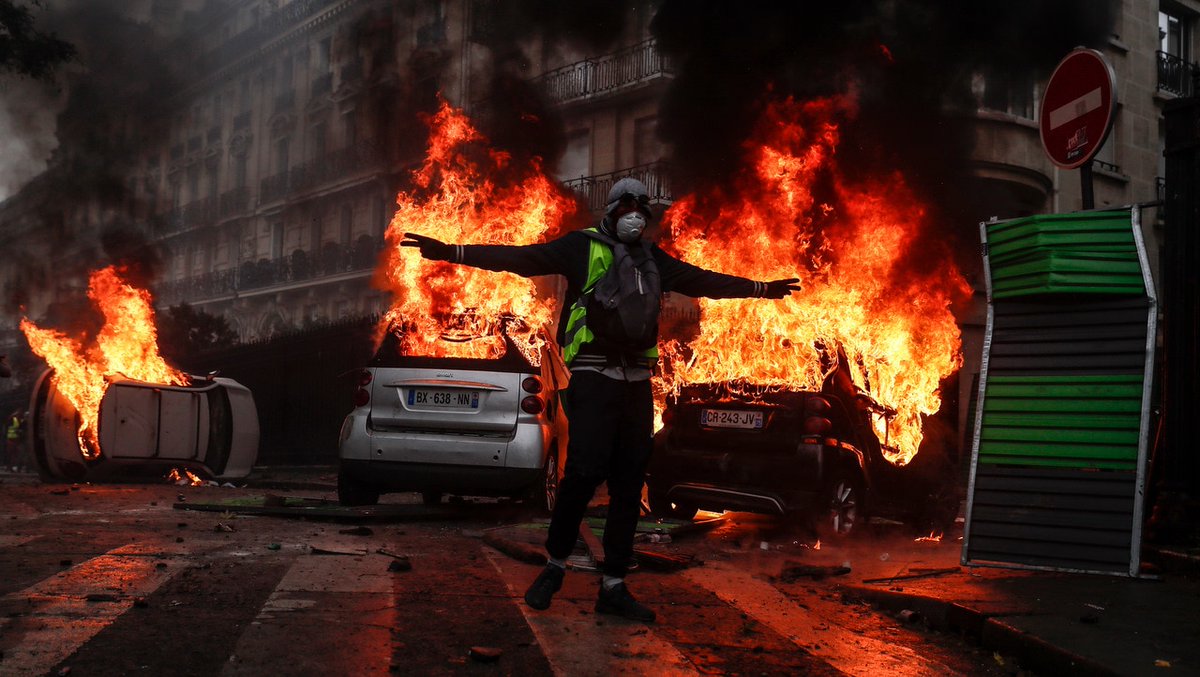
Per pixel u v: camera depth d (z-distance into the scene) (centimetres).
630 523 421
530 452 778
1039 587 482
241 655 332
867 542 764
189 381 1378
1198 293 621
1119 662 334
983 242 592
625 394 416
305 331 1858
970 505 556
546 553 548
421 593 452
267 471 1780
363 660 334
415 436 780
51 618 372
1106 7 1673
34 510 805
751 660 359
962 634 418
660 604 450
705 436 785
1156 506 623
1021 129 1925
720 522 848
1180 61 2438
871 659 370
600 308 410
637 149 2461
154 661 322
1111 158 2277
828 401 756
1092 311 555
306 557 546
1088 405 541
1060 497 534
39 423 1288
